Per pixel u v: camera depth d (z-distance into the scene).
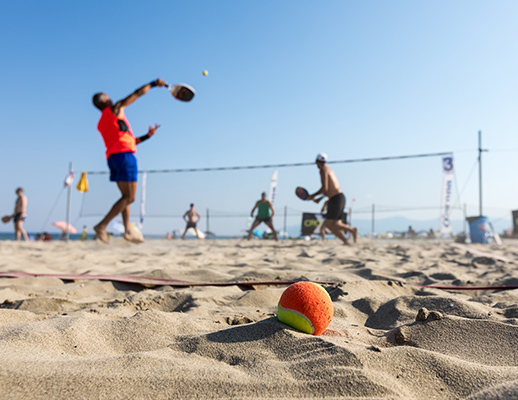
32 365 1.17
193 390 1.09
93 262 4.69
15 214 9.89
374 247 7.25
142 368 1.21
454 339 1.56
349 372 1.17
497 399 1.03
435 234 13.55
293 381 1.14
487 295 2.68
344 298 2.46
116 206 4.30
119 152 4.20
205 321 1.88
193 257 5.37
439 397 1.12
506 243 10.76
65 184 11.43
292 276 3.44
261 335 1.51
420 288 2.97
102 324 1.67
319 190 7.58
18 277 3.39
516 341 1.50
